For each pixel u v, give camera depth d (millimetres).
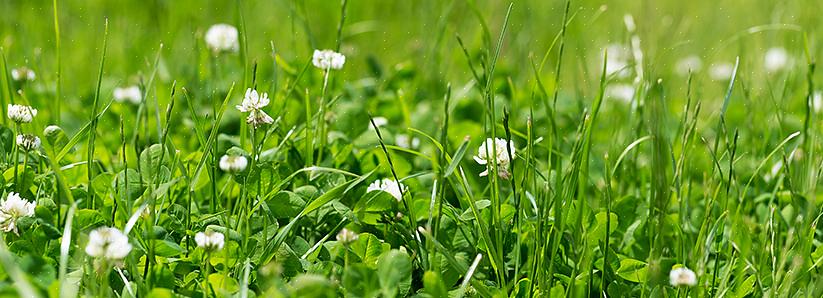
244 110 1529
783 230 1638
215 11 2564
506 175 1514
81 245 1415
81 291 1431
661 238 1558
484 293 1450
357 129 1811
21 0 2488
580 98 1927
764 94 2041
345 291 1424
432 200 1494
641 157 1836
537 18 2562
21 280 1339
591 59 2389
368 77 2195
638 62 1925
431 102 1989
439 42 2107
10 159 1588
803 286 1498
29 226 1486
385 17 2750
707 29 2438
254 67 1576
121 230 1490
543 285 1478
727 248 1598
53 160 1443
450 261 1453
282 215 1538
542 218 1534
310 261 1503
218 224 1533
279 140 1697
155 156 1566
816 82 2061
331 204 1560
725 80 2189
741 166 1825
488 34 1874
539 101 2016
